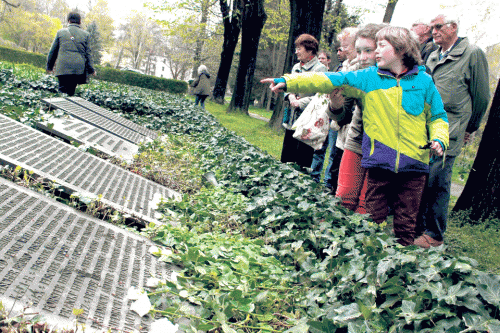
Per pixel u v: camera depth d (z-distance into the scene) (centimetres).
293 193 428
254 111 4334
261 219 390
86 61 912
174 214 383
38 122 510
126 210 350
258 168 534
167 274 260
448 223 690
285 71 1366
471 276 235
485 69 478
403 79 347
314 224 359
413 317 210
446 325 206
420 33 555
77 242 255
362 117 376
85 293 208
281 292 267
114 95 1051
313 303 244
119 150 553
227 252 304
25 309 176
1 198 271
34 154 385
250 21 2394
